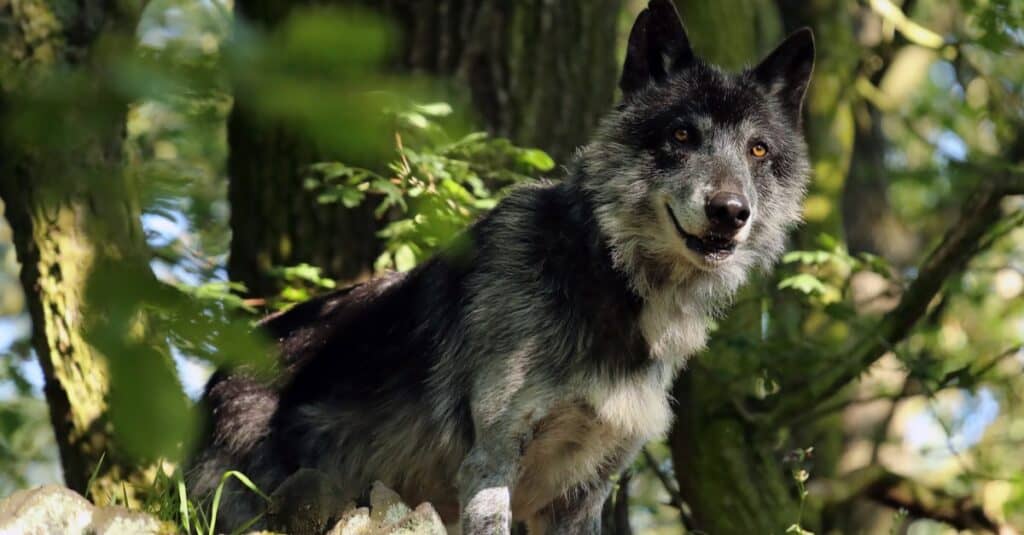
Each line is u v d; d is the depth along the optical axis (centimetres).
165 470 663
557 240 684
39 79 247
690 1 1135
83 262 726
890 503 1109
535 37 987
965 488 1159
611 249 680
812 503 1078
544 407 664
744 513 1010
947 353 1421
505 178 873
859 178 1553
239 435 750
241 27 225
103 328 249
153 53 224
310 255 955
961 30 1719
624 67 733
